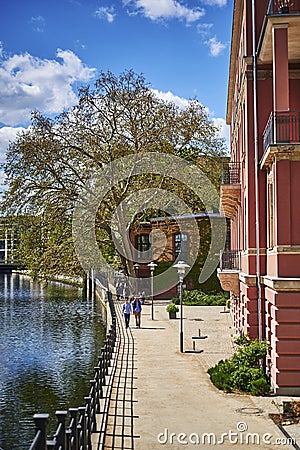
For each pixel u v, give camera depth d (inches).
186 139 1689.2
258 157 767.1
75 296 2625.5
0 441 614.9
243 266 899.4
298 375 625.3
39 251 1582.2
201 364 844.6
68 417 692.1
